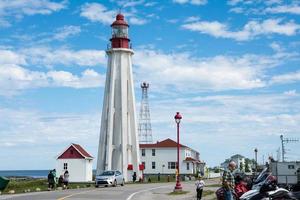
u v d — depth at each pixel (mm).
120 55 81000
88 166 77750
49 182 46688
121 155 77688
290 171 43250
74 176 76562
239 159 114250
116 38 81188
